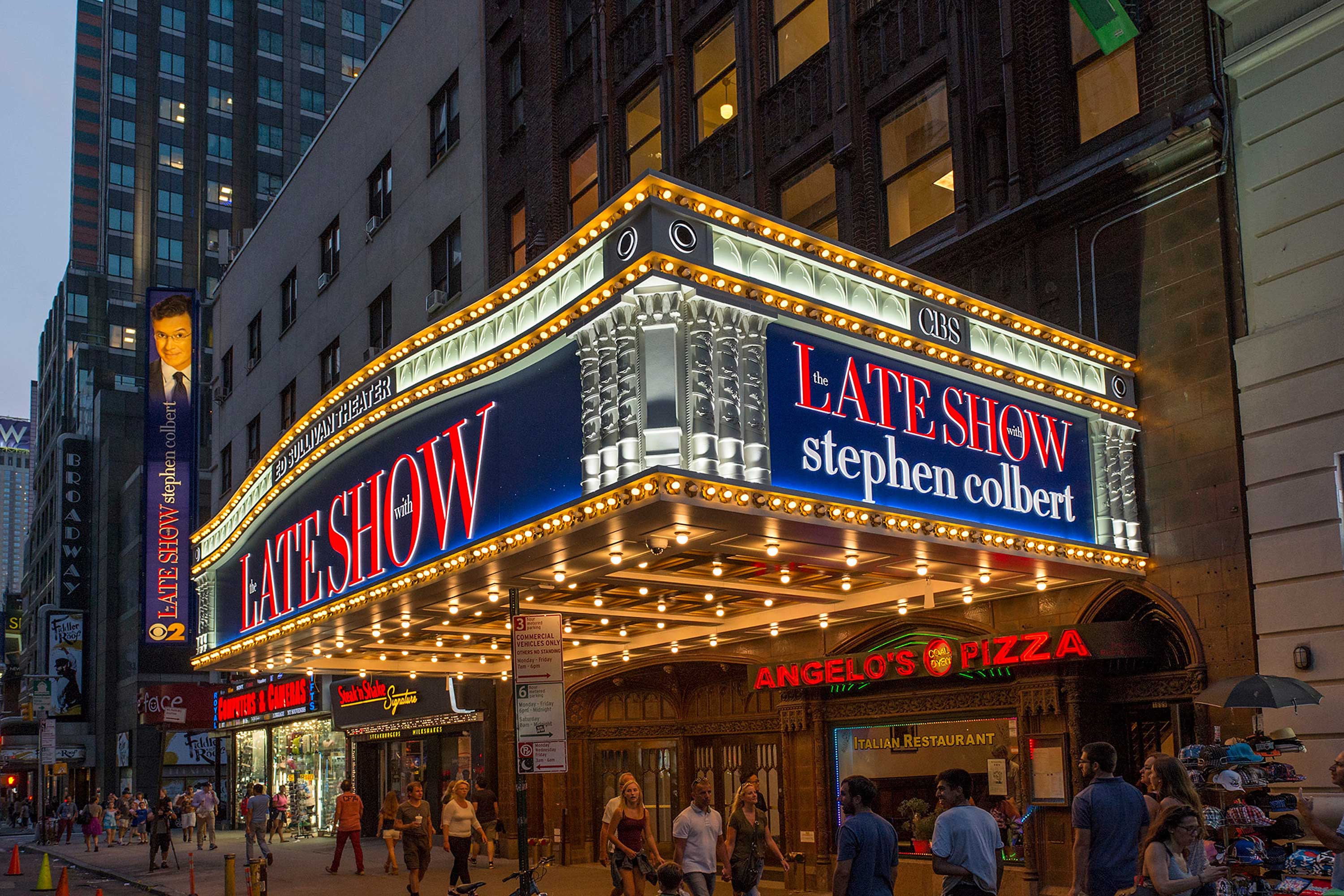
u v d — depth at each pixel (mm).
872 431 12898
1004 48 17562
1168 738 15219
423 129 31891
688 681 22781
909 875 17141
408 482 15867
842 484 12453
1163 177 15469
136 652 68625
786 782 19203
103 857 34188
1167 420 15180
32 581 113625
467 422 14695
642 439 11516
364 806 35625
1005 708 16266
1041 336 14734
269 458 20453
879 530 12383
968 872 8023
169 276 104062
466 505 14445
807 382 12430
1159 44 15734
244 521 21609
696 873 11945
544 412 13273
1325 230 13742
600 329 12258
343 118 36625
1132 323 15727
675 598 16641
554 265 13188
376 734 34531
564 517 12211
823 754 18703
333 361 35438
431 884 21875
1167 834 7914
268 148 107938
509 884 21000
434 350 15477
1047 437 14805
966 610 17234
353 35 114625
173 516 39250
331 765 38812
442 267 30266
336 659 23000
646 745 23797
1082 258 16359
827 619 18094
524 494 13391
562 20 27719
